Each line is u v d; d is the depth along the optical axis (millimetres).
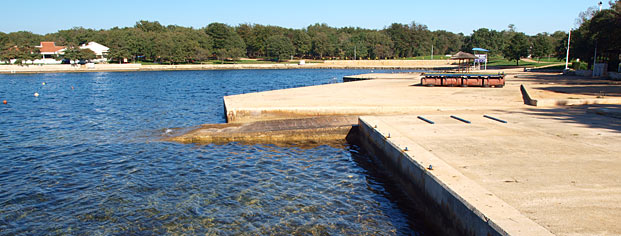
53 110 30391
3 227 9188
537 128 13883
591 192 7363
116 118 25766
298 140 17984
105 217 9648
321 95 26578
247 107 20938
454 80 32406
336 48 162125
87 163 14359
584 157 9883
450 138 12461
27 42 131875
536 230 5707
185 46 134000
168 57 129750
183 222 9266
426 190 9008
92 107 31984
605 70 43469
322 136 18094
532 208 6629
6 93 46312
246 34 165625
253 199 10625
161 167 13703
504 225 5852
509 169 8984
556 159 9758
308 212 9734
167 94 43406
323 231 8719
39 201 10711
